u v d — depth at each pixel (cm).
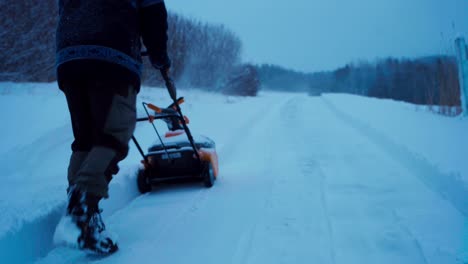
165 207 353
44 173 430
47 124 591
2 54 907
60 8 249
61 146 539
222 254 249
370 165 490
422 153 438
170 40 1678
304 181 426
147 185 407
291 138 783
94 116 230
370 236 272
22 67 939
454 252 242
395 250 250
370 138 699
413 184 395
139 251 254
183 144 400
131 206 362
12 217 258
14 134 541
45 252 263
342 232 281
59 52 234
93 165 220
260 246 262
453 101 859
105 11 236
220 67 2188
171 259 242
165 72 294
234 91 2438
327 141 709
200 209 343
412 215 307
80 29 231
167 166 407
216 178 458
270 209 336
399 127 671
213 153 427
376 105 1255
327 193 376
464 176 332
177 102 344
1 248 231
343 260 240
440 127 647
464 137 539
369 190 381
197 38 1945
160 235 283
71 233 208
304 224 298
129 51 239
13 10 925
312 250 254
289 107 1697
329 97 2120
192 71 1878
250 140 780
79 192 215
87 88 233
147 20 252
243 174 482
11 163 452
